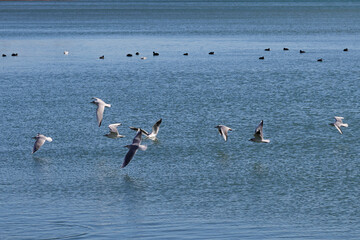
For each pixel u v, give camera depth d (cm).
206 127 5044
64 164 4100
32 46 12469
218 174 3884
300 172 3916
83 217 3192
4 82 7456
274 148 4450
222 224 3102
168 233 2994
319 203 3388
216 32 15925
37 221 3131
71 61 9750
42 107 5872
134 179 3800
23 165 4078
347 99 6206
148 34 15362
